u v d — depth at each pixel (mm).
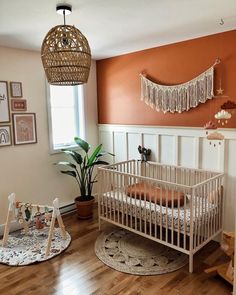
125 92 3986
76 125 4281
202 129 3158
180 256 2867
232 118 2918
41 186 3828
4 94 3318
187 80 3252
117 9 2199
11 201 3145
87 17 2377
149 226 2986
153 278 2516
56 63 1798
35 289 2389
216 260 2777
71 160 4168
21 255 2920
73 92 4203
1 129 3322
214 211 2904
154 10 2242
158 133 3619
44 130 3793
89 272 2621
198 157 3244
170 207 2877
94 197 4230
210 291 2330
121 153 4195
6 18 2344
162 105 3510
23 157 3590
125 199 3189
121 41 3221
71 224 3721
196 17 2434
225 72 2934
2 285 2455
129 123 4000
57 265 2748
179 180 3422
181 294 2299
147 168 3762
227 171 3021
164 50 3434
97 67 4359
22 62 3477
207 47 3037
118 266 2699
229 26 2707
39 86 3678
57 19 2395
